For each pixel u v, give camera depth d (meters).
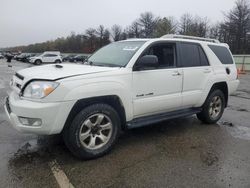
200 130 5.76
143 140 5.03
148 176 3.67
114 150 4.51
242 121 6.65
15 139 4.86
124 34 89.94
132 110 4.50
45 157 4.16
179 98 5.19
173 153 4.46
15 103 3.80
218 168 3.96
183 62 5.34
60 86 3.69
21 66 33.16
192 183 3.52
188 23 71.25
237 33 61.06
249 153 4.56
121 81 4.27
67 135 3.93
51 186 3.36
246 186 3.48
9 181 3.45
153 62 4.43
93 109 4.00
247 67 36.59
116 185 3.43
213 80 5.90
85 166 3.90
